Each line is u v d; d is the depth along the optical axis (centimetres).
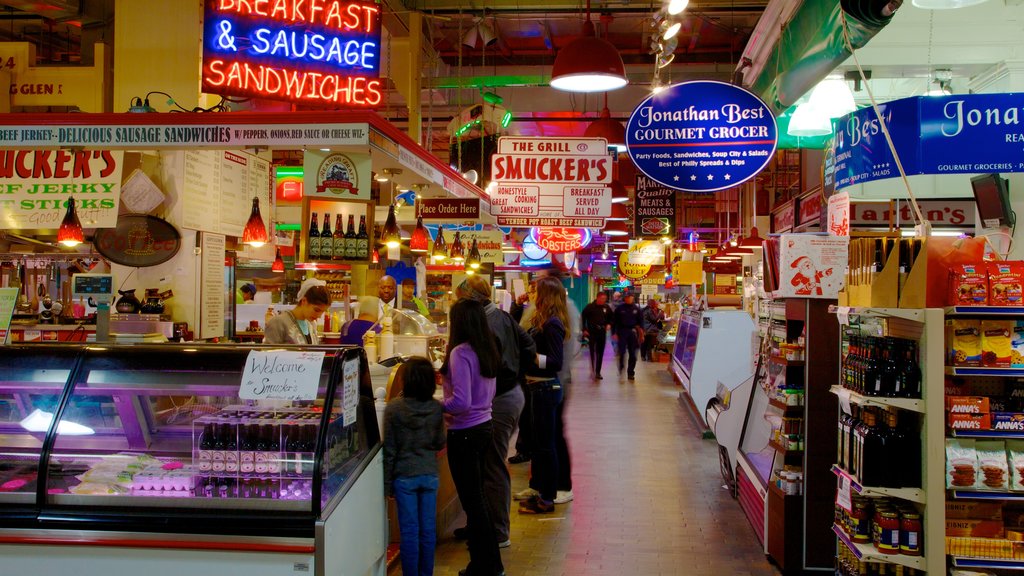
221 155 723
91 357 376
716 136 655
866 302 404
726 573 509
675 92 659
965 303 356
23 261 731
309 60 573
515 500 685
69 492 351
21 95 823
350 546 372
